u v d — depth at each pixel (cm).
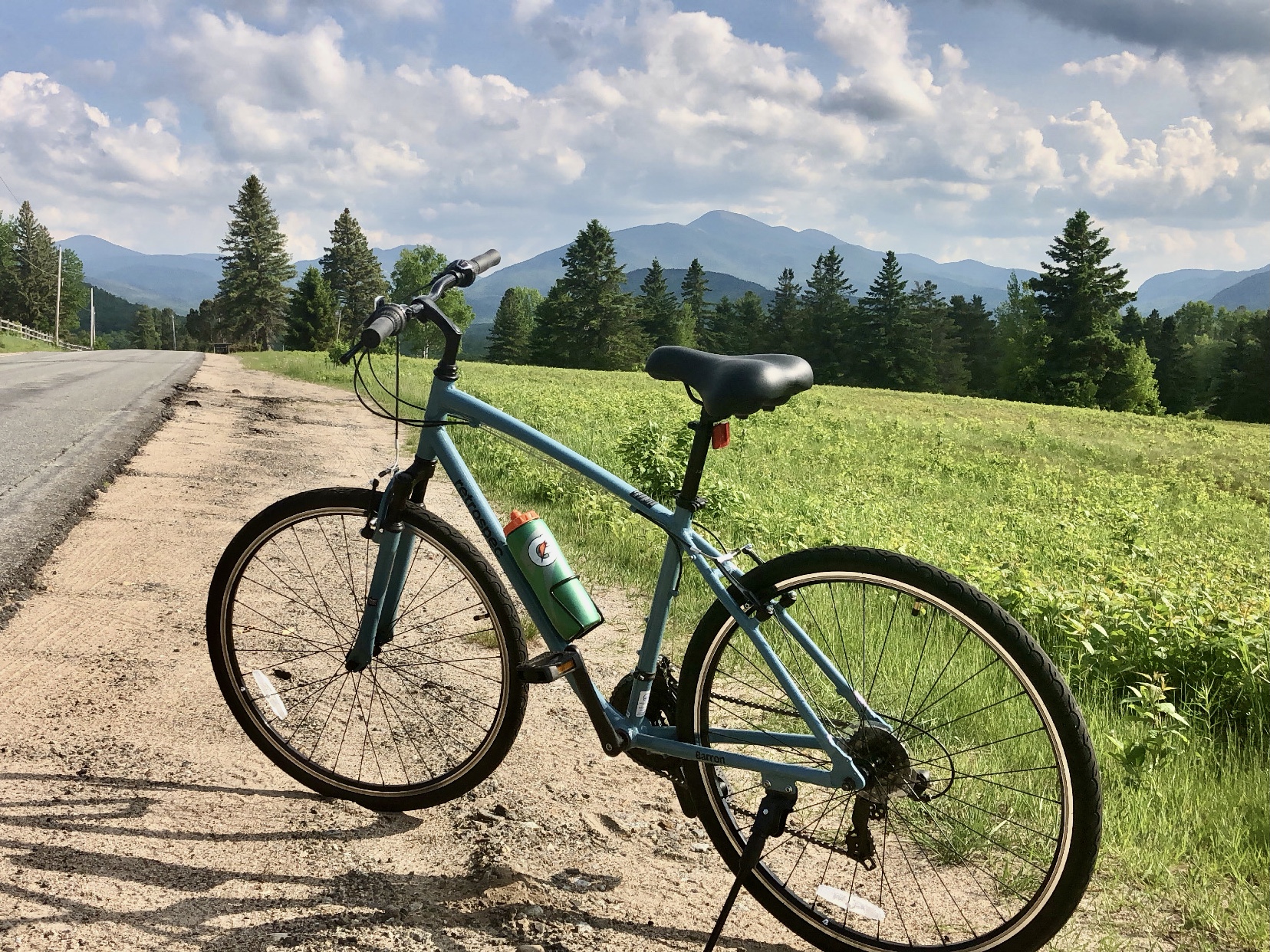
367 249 12681
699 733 230
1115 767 318
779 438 1744
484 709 334
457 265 262
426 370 2680
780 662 217
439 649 375
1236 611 458
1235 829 273
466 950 205
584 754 320
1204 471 1920
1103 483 1525
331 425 1384
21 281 13012
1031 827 237
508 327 13575
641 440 985
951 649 244
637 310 11356
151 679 354
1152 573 675
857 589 255
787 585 216
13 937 195
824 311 11294
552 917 221
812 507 848
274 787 276
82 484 743
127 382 1967
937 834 250
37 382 1838
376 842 251
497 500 777
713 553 224
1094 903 236
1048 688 191
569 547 638
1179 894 241
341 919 213
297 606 373
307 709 314
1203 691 382
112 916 206
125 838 240
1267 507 1512
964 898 233
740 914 231
